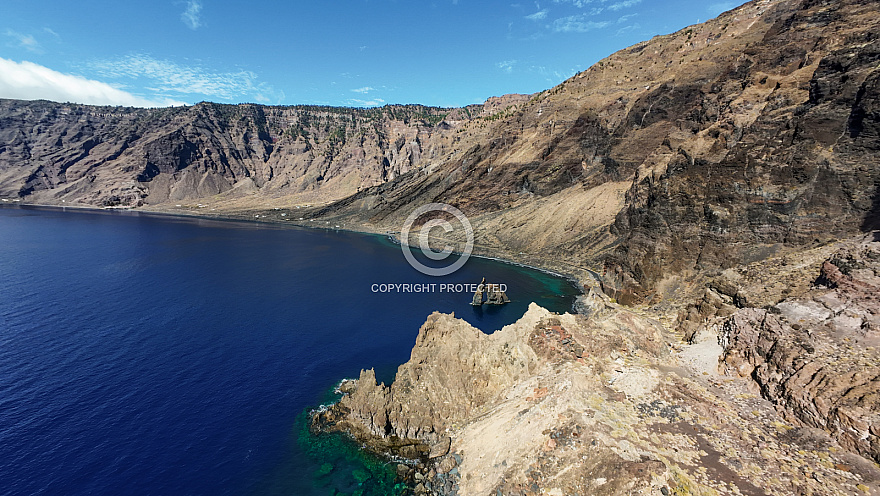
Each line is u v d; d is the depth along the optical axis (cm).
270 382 5153
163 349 6047
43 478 3462
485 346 4528
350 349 6181
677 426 3009
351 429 4216
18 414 4338
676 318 6025
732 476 2527
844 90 6488
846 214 5894
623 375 3638
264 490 3434
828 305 3719
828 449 2597
